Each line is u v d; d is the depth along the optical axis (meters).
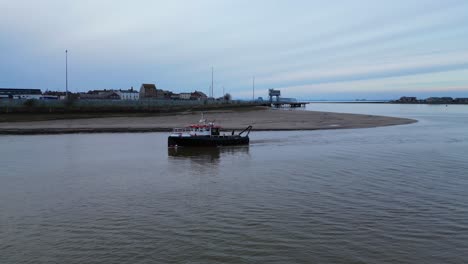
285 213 16.70
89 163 29.95
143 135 50.28
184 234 14.46
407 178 23.02
